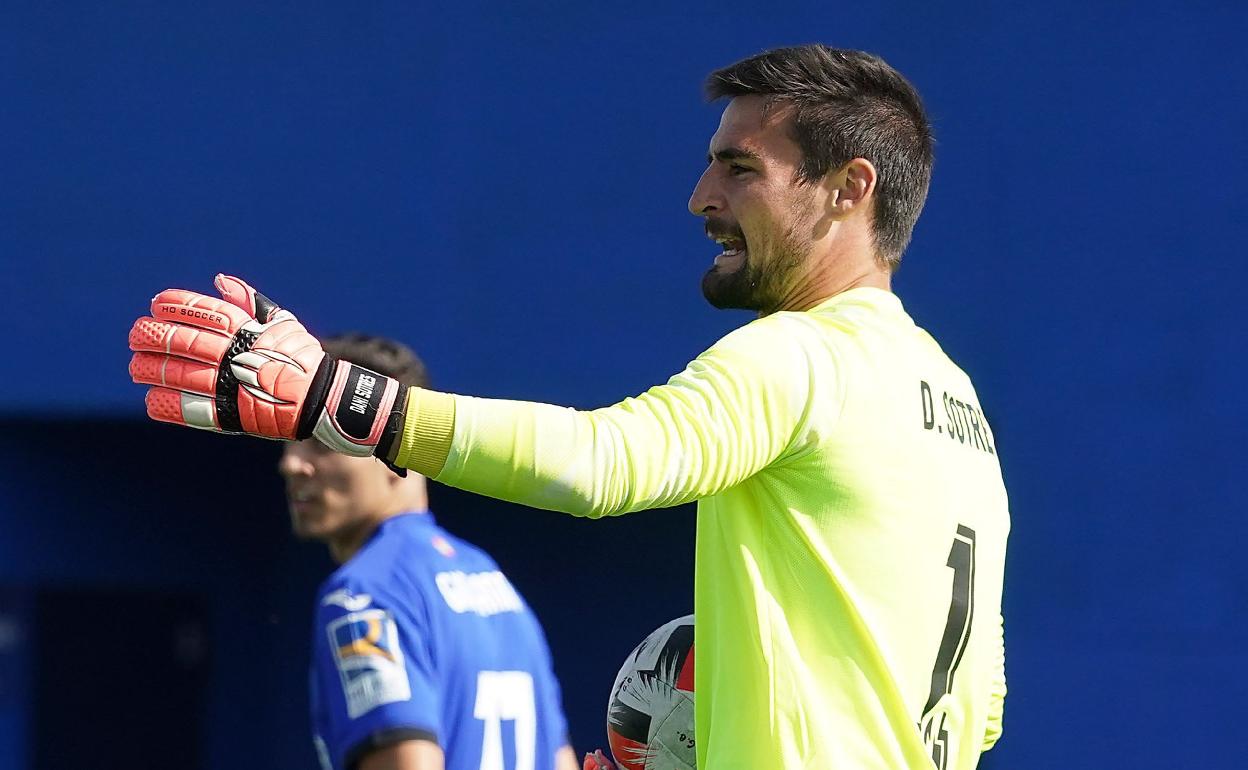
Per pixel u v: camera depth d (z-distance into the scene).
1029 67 18.58
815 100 7.53
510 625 10.86
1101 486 18.33
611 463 6.22
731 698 7.12
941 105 18.67
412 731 9.80
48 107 20.50
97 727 31.14
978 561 7.62
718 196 7.71
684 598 25.50
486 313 19.62
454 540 11.09
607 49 19.50
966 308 18.53
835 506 6.98
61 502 24.94
